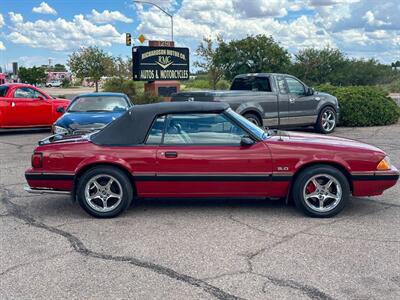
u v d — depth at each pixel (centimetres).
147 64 2375
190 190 570
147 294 371
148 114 577
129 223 555
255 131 584
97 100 1119
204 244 480
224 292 373
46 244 487
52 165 573
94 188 574
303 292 371
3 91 1447
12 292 379
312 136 618
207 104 586
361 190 566
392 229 523
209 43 3092
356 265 423
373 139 1234
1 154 1091
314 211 565
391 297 362
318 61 3616
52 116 1496
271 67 3102
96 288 383
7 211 613
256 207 616
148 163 563
